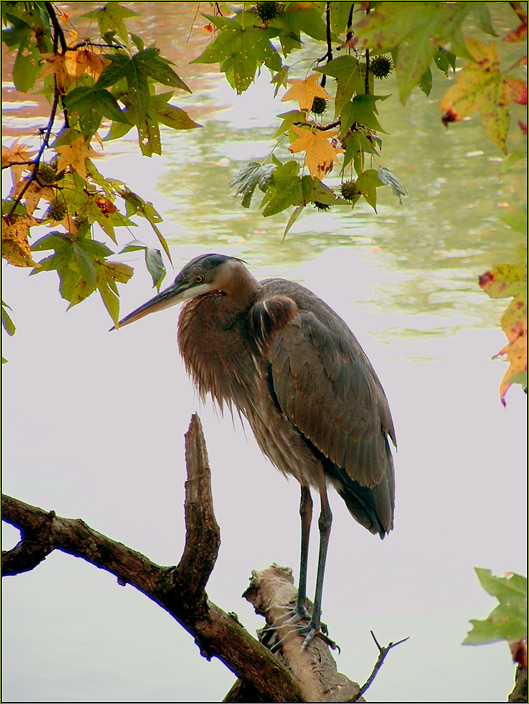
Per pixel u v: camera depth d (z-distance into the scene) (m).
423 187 23.97
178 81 6.53
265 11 7.12
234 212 22.77
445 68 7.77
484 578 4.59
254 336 9.31
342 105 7.41
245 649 6.82
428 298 18.67
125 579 6.55
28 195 7.03
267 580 9.02
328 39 7.39
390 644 6.49
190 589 6.46
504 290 4.41
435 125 28.91
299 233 21.67
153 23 34.09
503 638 4.48
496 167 25.08
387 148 26.77
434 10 4.17
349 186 7.89
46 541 6.20
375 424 9.52
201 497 6.21
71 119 6.77
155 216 7.30
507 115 4.38
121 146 27.20
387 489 9.72
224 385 9.80
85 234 7.34
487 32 4.26
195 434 6.30
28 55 6.86
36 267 6.84
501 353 4.48
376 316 18.03
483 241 21.02
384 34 4.16
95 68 6.74
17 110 27.64
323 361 9.13
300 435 9.45
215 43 7.26
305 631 8.07
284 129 7.91
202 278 9.36
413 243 21.02
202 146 27.22
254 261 20.08
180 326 9.88
